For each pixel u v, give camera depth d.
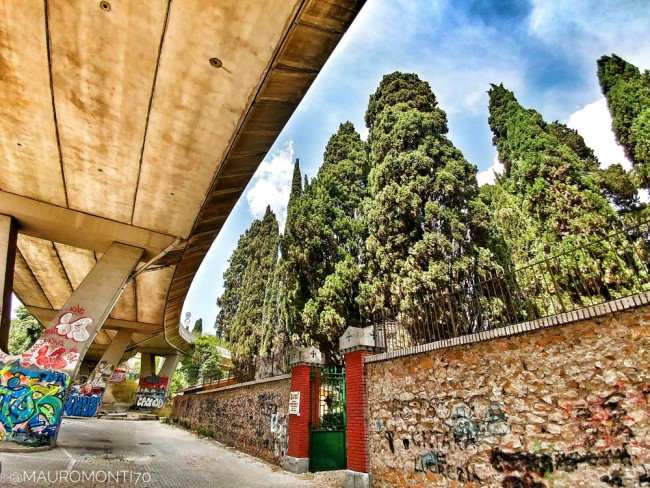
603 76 16.19
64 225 11.45
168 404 35.22
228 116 8.13
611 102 15.50
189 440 15.02
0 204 10.72
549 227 14.28
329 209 17.80
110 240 12.22
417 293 11.45
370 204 15.06
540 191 14.96
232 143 8.80
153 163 9.58
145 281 18.64
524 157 16.36
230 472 8.59
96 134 8.68
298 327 16.12
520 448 4.29
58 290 20.48
